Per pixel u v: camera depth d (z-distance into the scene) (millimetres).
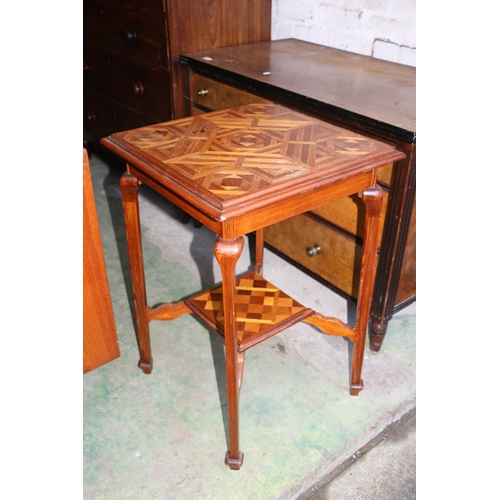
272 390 1555
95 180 2863
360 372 1501
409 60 1928
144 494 1249
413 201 1405
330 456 1345
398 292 1617
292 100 1593
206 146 1199
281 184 1017
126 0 2076
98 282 1128
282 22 2365
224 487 1266
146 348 1560
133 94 2242
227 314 1079
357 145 1216
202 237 2379
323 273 1820
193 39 2025
